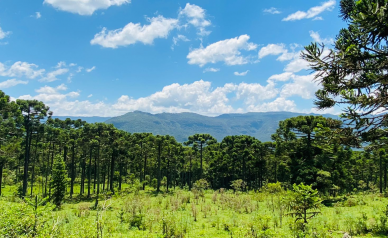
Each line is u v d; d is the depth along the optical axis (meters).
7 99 28.41
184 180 62.00
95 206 22.02
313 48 5.34
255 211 17.12
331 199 24.28
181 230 11.88
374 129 5.70
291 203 10.51
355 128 5.78
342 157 27.00
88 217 14.91
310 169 25.80
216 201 24.36
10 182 43.00
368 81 5.29
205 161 62.28
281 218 13.21
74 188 45.84
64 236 7.11
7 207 7.48
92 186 48.41
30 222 6.59
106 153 39.91
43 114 33.78
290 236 9.57
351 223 11.11
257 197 23.83
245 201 20.44
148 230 12.23
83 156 42.44
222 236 11.23
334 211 16.16
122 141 39.66
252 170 54.59
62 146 42.94
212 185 56.09
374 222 11.45
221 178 56.66
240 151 49.00
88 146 37.94
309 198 9.89
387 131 5.71
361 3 4.49
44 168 41.03
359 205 19.11
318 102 6.32
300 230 9.36
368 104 5.12
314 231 9.22
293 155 29.92
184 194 30.42
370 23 4.41
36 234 6.44
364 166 47.75
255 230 10.38
